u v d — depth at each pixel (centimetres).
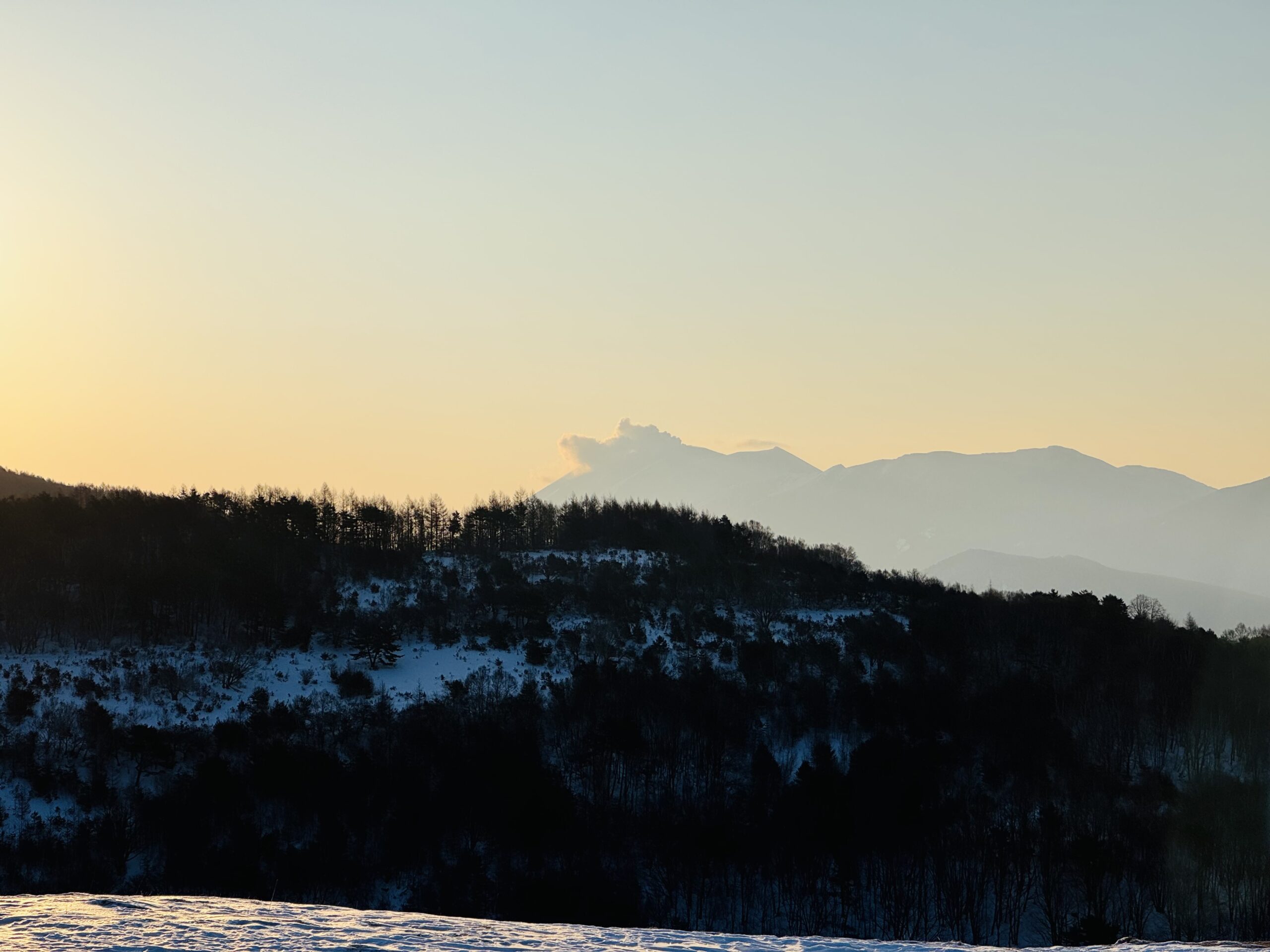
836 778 13025
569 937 3675
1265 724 14625
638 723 14275
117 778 13262
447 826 12469
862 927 11944
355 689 15988
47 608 17825
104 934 3203
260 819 12725
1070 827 12569
